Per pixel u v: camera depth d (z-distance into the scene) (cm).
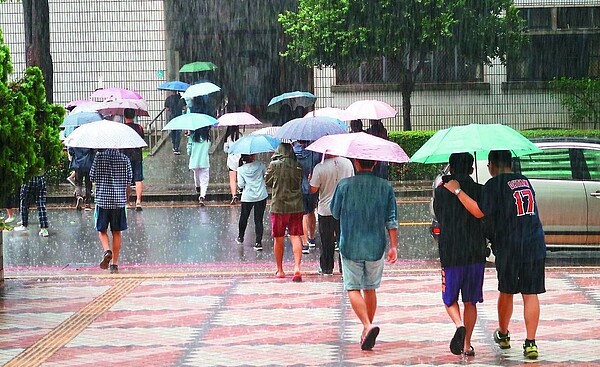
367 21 3828
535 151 1351
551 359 1331
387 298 1781
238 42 4978
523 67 4481
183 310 1705
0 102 1752
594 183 2102
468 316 1348
